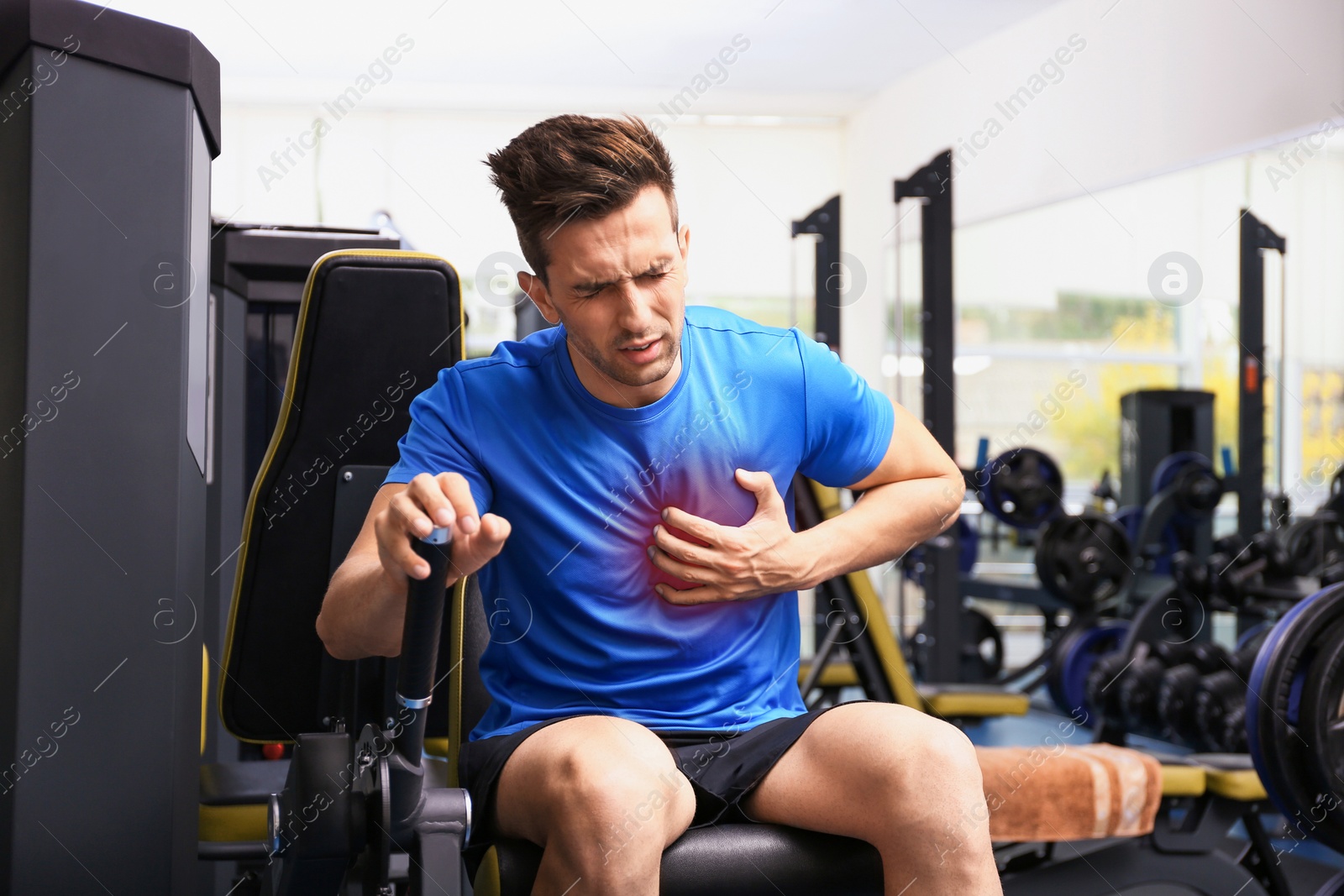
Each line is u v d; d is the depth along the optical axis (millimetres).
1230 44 4527
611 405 1162
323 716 1375
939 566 3723
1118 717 3547
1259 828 1904
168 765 1135
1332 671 1655
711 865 1045
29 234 1093
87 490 1110
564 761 988
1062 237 7125
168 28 1147
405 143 6883
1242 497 4387
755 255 7328
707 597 1146
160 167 1141
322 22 5695
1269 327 7027
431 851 979
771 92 7008
